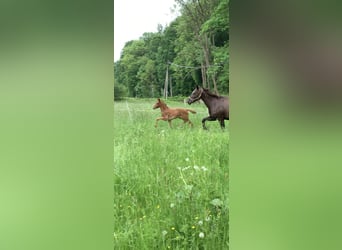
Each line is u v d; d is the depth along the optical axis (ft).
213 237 6.63
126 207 6.62
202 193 6.59
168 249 6.58
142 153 6.59
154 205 6.57
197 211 6.58
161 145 6.58
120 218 6.63
